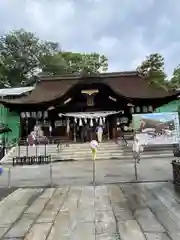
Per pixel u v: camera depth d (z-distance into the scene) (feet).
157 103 88.02
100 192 28.99
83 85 86.89
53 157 63.72
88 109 92.68
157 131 51.11
